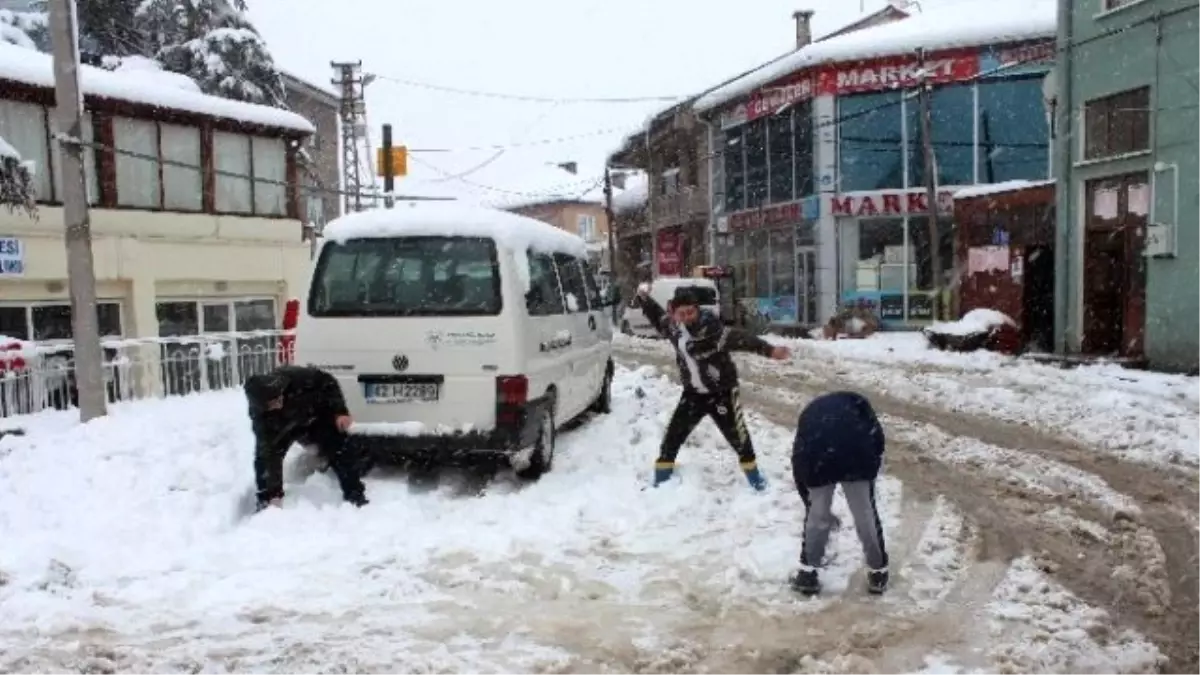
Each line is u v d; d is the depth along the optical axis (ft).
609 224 134.72
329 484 24.12
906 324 87.30
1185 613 16.31
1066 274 57.72
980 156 84.94
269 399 21.95
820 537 17.02
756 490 23.91
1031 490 24.53
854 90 87.66
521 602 16.79
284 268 71.41
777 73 93.30
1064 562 18.86
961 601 16.74
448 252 24.79
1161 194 50.42
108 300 59.82
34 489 23.06
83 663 14.32
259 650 14.79
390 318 24.34
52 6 30.99
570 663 14.33
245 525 21.16
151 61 85.25
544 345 26.20
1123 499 23.58
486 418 23.91
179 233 63.41
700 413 23.84
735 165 108.37
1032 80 82.94
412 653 14.64
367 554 19.13
